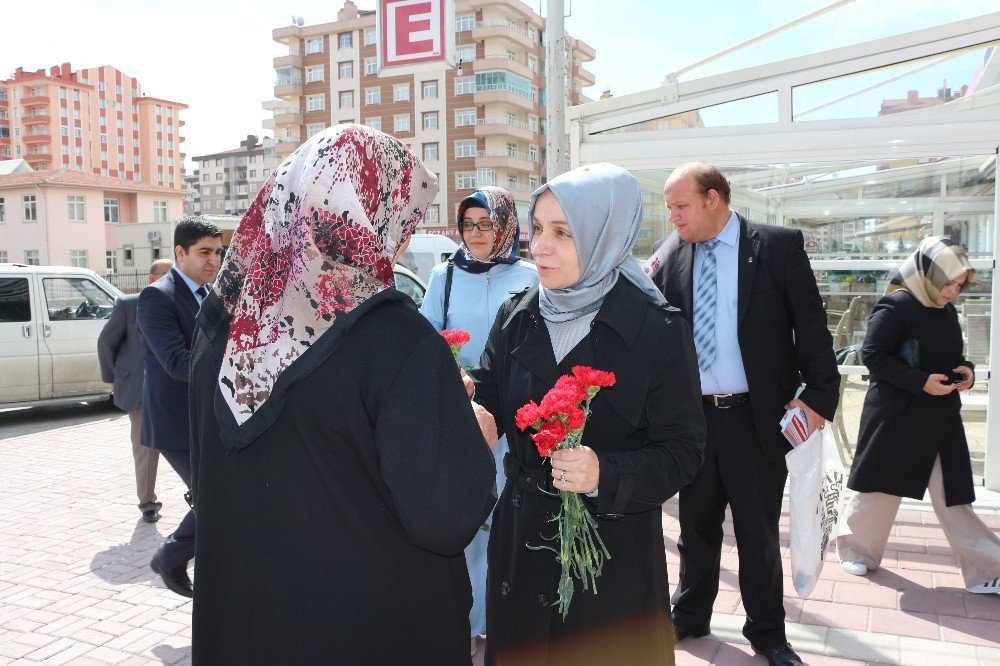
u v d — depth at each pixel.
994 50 4.65
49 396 8.84
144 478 5.11
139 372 5.06
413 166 1.38
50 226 53.06
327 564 1.23
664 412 1.83
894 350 3.71
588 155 5.51
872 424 3.76
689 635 3.18
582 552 1.74
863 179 5.13
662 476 1.75
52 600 3.85
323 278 1.22
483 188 3.42
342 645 1.22
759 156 5.10
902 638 3.17
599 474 1.67
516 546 1.89
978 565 3.59
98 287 9.41
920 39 4.71
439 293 3.46
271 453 1.24
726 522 4.77
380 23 6.38
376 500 1.25
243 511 1.26
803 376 2.98
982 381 5.06
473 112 70.94
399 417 1.20
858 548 3.88
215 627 1.30
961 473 3.58
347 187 1.22
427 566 1.29
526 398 1.92
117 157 124.81
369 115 75.12
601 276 1.88
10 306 8.60
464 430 1.26
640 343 1.84
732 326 2.96
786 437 2.88
